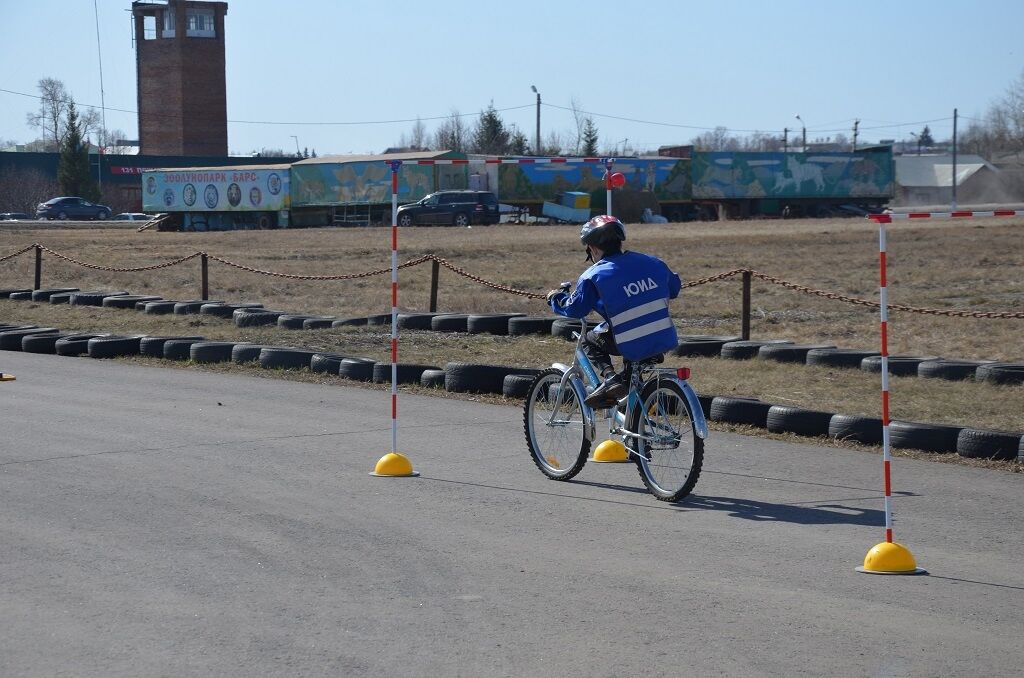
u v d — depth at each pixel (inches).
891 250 1523.1
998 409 458.6
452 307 926.4
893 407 465.7
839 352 567.8
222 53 4136.3
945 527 295.6
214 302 859.4
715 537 284.8
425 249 1625.2
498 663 198.8
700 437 311.3
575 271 1278.3
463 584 244.1
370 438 413.4
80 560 259.8
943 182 3823.8
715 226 2322.8
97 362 634.2
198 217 2682.1
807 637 212.8
